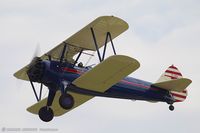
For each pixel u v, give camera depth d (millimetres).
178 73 69062
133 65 49719
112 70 50781
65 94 53562
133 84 58625
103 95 57344
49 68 53969
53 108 61031
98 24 51062
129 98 59562
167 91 60969
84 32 52375
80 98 59625
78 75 54812
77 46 55000
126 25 51438
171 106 61531
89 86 54219
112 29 52188
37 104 58656
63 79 54281
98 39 54094
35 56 54094
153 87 60031
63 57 55000
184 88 59906
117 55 48219
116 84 57344
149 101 61656
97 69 50469
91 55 55656
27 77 57938
